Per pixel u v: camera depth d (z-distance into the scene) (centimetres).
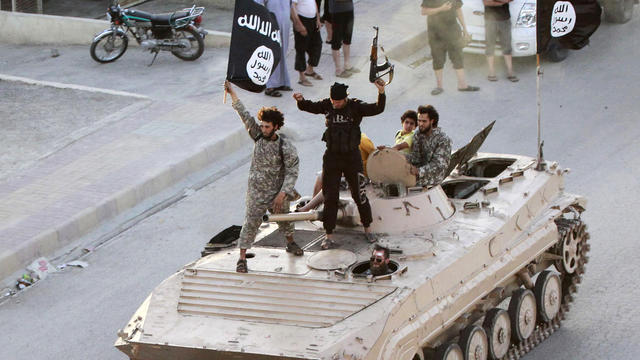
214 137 4938
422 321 2577
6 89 5888
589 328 3262
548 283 3206
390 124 5175
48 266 3819
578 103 5428
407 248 2797
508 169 3450
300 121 5175
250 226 2819
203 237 4044
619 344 3139
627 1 6850
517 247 3056
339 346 2427
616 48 6384
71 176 4528
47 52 6819
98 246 4000
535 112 5312
